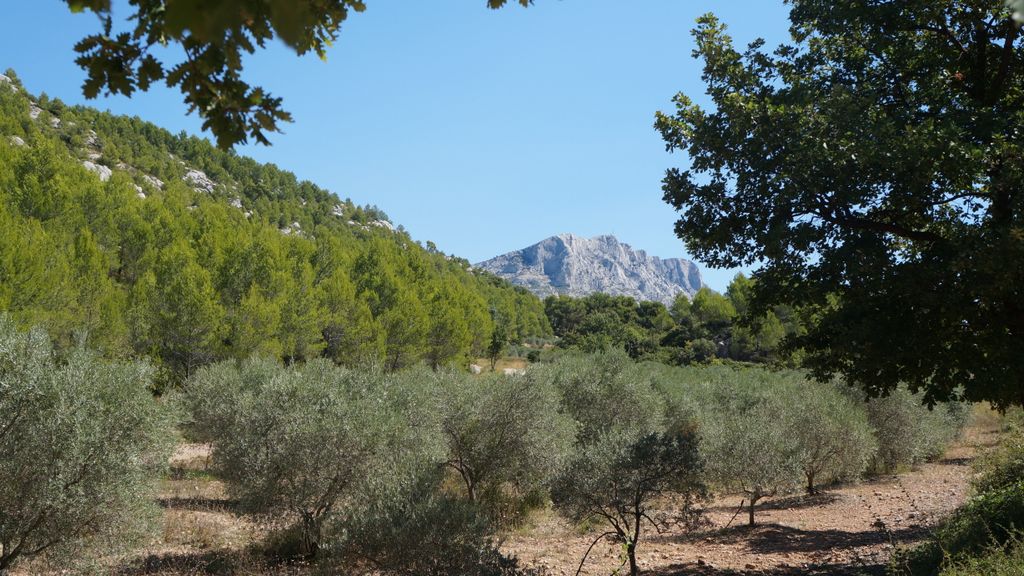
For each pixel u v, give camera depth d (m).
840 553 9.97
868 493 16.20
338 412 10.50
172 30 1.07
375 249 63.53
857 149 6.91
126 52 2.16
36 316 23.78
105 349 27.16
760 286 8.74
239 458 10.47
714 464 12.84
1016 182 6.67
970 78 8.26
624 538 8.30
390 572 7.54
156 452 9.29
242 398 11.61
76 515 8.01
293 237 53.12
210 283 33.06
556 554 10.72
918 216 8.08
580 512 8.45
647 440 8.39
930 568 7.21
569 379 18.09
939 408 22.80
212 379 18.56
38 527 8.02
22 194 38.66
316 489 10.03
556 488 8.67
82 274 31.50
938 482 17.05
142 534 8.91
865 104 7.73
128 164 102.69
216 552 10.34
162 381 28.70
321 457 10.00
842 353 7.86
